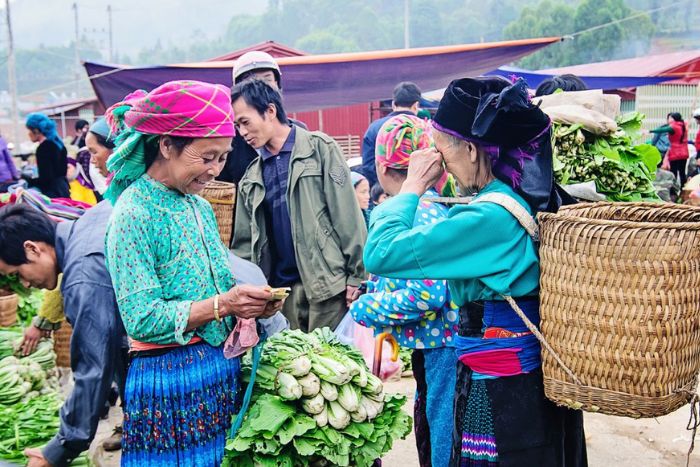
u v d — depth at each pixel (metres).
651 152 3.28
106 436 4.35
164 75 8.37
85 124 14.34
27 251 2.87
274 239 4.29
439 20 124.00
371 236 2.31
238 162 4.91
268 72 4.97
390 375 5.11
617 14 55.28
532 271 2.23
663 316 1.93
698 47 52.81
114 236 2.35
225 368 2.54
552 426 2.27
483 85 2.27
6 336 4.16
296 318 4.30
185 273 2.43
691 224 1.92
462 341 2.34
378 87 9.54
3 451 3.14
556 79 4.13
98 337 2.68
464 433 2.34
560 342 2.08
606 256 1.96
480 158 2.29
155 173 2.43
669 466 3.85
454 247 2.19
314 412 2.55
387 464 3.98
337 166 4.19
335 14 178.50
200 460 2.45
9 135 40.00
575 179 3.18
